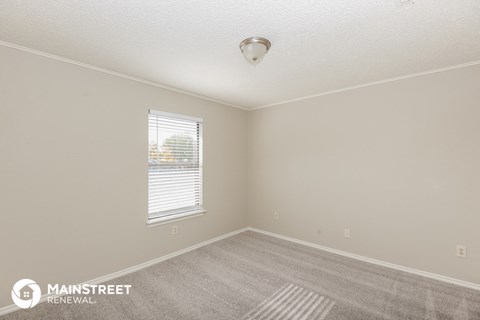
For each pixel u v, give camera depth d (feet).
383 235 9.08
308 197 11.21
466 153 7.47
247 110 13.80
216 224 12.00
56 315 6.19
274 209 12.59
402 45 6.31
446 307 6.47
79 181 7.46
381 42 6.15
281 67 7.79
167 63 7.50
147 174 9.18
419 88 8.27
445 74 7.79
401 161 8.66
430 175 8.09
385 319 6.02
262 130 13.09
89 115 7.66
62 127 7.13
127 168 8.59
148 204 9.25
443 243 7.87
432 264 8.07
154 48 6.50
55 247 7.00
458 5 4.63
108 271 8.09
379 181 9.16
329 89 10.17
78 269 7.44
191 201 10.96
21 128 6.45
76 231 7.40
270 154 12.73
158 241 9.53
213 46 6.38
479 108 7.25
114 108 8.24
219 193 12.16
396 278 8.06
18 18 5.11
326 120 10.58
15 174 6.36
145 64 7.59
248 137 13.80
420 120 8.27
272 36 5.84
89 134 7.66
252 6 4.67
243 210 13.60
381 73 8.36
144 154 9.09
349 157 9.91
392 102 8.82
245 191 13.73
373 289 7.39
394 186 8.82
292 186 11.82
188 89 10.16
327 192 10.57
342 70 8.06
